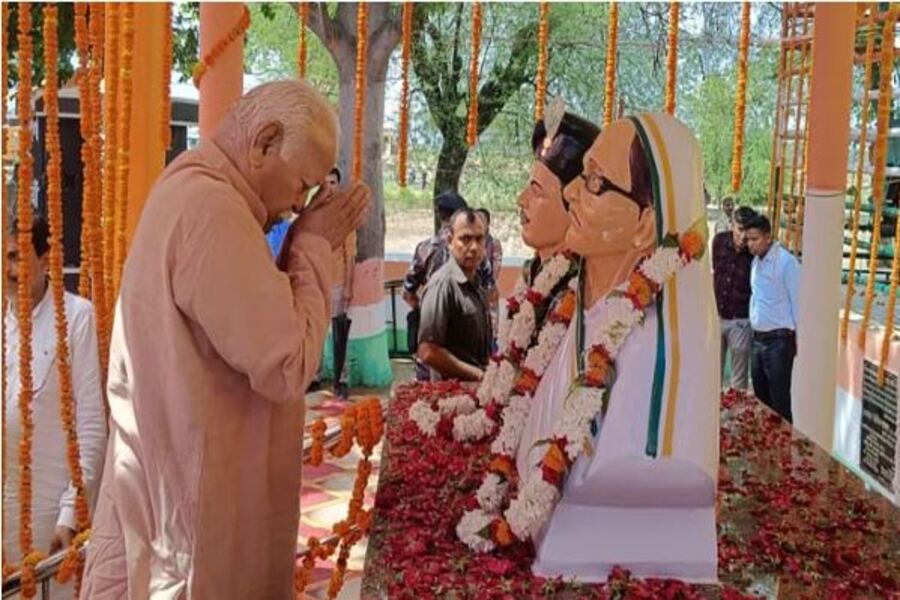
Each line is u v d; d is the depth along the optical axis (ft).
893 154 14.87
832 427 11.22
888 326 10.80
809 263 11.04
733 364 16.35
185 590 5.14
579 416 4.99
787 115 16.84
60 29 13.09
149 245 5.00
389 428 8.16
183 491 5.07
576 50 24.45
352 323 21.62
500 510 5.69
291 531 5.64
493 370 7.73
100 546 5.46
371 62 20.15
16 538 7.72
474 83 9.29
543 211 6.53
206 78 8.96
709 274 5.21
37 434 7.66
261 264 4.95
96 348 7.80
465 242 10.39
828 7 10.55
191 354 4.97
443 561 5.35
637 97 24.71
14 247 7.66
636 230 5.21
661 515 5.13
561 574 5.15
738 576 5.26
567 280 6.75
